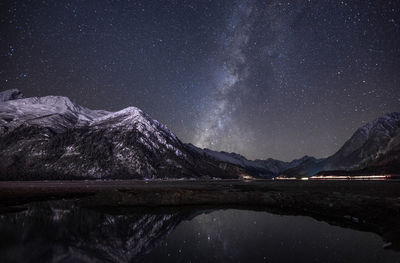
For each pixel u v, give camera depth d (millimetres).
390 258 9641
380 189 45188
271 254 10391
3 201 30953
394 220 15359
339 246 11625
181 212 23375
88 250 10461
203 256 10016
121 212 23031
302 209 23984
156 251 10773
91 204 28000
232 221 18609
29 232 13266
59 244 11133
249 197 32375
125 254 10164
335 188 52531
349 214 19484
